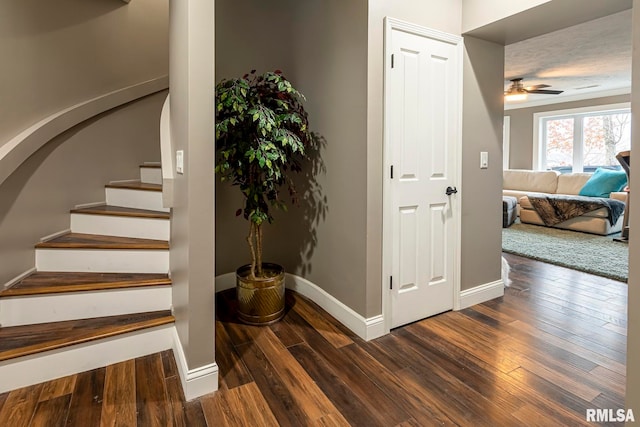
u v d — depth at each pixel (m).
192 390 1.70
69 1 2.66
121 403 1.67
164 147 2.09
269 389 1.78
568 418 1.57
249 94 2.32
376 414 1.61
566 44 3.83
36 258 2.35
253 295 2.46
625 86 5.87
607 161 6.38
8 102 2.19
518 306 2.76
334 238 2.55
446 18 2.44
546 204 5.64
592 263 3.74
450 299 2.67
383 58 2.19
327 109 2.54
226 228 3.09
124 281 2.19
